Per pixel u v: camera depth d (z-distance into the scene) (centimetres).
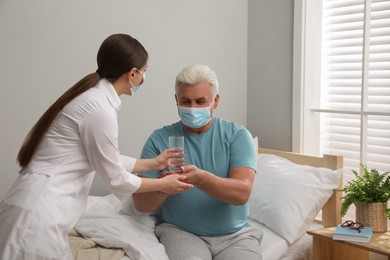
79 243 191
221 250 197
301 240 236
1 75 228
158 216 221
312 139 303
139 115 276
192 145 206
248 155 200
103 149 163
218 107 311
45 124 164
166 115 289
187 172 183
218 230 200
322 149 303
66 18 244
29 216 156
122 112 269
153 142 209
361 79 275
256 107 324
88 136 162
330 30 291
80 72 252
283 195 239
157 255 185
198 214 200
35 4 234
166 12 280
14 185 165
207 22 301
